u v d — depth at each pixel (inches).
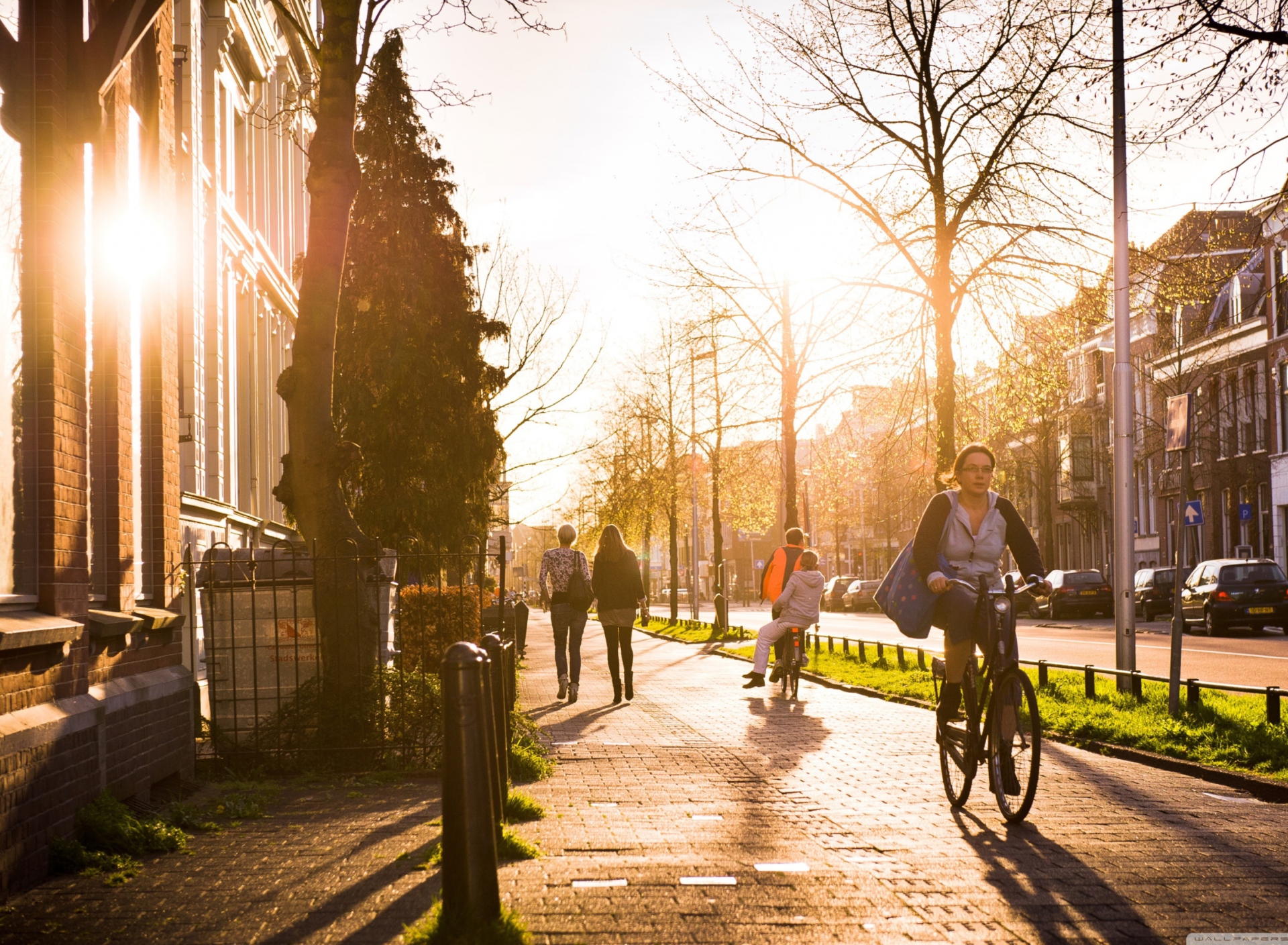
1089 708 480.1
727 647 1070.4
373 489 880.3
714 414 1291.8
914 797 296.7
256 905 190.4
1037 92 631.8
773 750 390.6
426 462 892.0
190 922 181.6
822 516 2605.8
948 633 281.0
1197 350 1765.5
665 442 1624.0
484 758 166.1
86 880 212.4
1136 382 1902.1
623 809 278.5
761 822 260.7
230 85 755.4
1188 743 373.4
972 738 272.5
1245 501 1803.6
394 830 251.1
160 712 298.7
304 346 392.5
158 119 339.6
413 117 936.9
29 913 189.0
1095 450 2084.2
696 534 1747.0
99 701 251.0
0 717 207.6
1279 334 1707.7
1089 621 1590.8
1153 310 666.2
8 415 230.8
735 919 179.6
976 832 249.1
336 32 398.9
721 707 550.9
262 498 883.4
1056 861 219.8
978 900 191.5
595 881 203.3
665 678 746.2
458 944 157.5
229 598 371.6
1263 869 213.0
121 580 292.2
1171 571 1499.8
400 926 175.2
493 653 264.1
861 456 788.0
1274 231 468.4
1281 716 440.1
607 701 580.7
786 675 611.8
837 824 259.1
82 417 260.2
